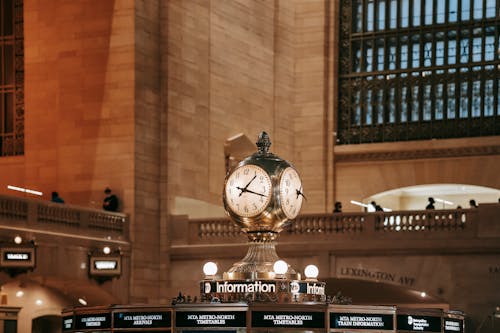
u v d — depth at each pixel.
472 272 29.42
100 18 31.88
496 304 29.08
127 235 30.75
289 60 38.47
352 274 30.62
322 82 38.56
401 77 38.19
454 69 37.44
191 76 33.25
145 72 31.86
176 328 8.88
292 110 38.56
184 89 32.91
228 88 35.03
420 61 37.91
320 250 30.89
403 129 38.03
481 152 36.88
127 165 31.19
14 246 25.91
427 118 37.78
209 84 34.09
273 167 9.26
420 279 29.92
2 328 29.94
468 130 37.06
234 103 35.31
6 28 34.84
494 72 36.91
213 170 34.06
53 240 27.33
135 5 31.50
